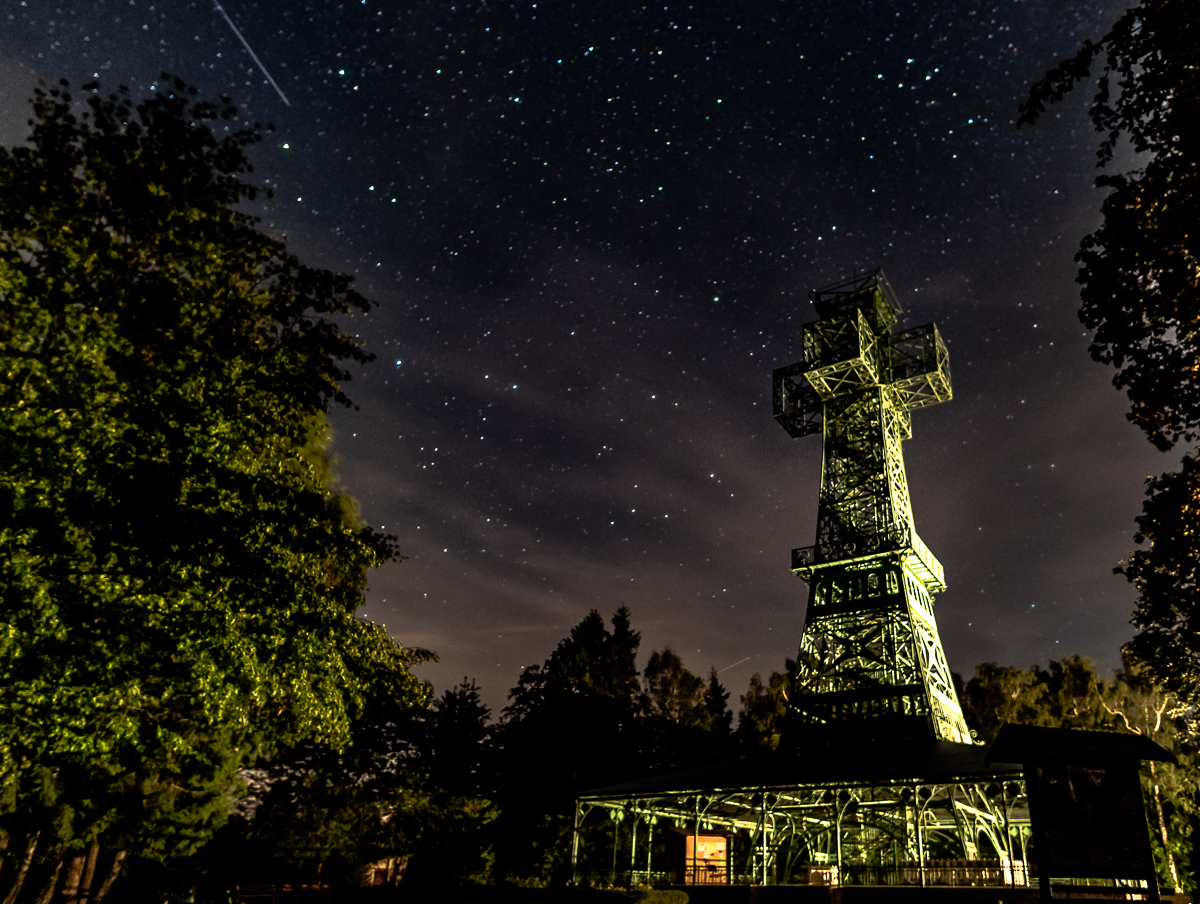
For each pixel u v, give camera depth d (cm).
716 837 2695
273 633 1289
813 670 3406
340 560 1508
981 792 2261
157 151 1273
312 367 1399
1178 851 3366
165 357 1202
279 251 1380
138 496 1086
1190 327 1041
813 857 3122
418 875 3522
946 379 4150
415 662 1873
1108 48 973
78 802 1964
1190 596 1236
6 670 1041
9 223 1155
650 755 4725
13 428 1041
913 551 3525
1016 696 4553
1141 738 1007
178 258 1268
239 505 1239
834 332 4362
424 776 3388
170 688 1312
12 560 1005
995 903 1884
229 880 2906
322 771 3156
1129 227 1036
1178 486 1177
